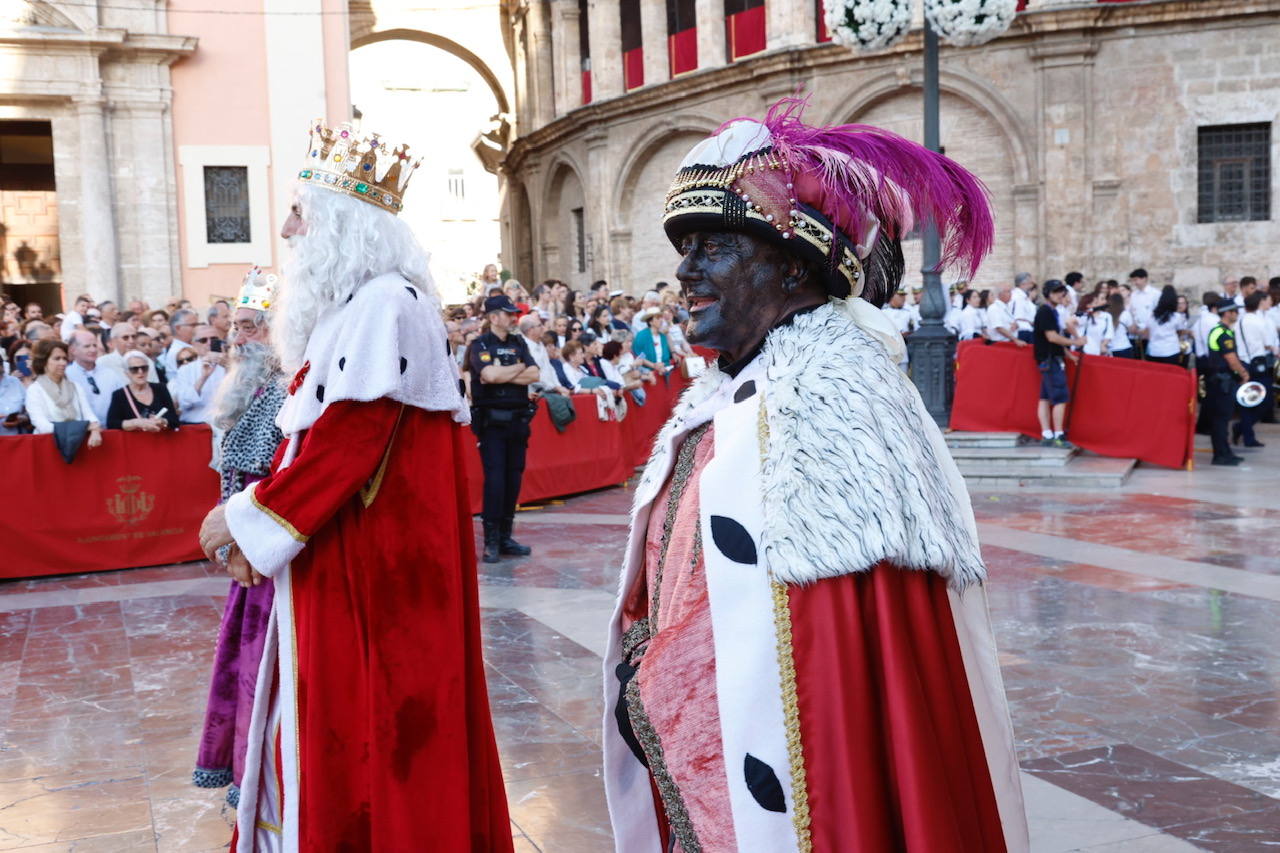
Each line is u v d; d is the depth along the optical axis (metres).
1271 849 3.23
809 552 1.34
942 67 20.39
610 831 3.44
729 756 1.40
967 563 1.41
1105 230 19.75
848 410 1.40
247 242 17.69
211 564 7.86
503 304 7.53
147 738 4.38
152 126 17.17
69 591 7.03
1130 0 19.16
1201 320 13.20
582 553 7.75
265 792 2.73
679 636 1.48
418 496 2.61
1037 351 11.31
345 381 2.49
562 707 4.59
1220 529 8.06
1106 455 11.35
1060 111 19.59
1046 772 3.83
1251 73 18.86
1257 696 4.57
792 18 21.56
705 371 1.74
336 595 2.56
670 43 25.23
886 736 1.34
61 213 17.09
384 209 2.75
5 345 10.54
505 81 33.22
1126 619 5.75
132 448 7.71
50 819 3.63
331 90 17.86
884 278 1.66
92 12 16.62
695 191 1.58
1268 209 19.09
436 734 2.54
